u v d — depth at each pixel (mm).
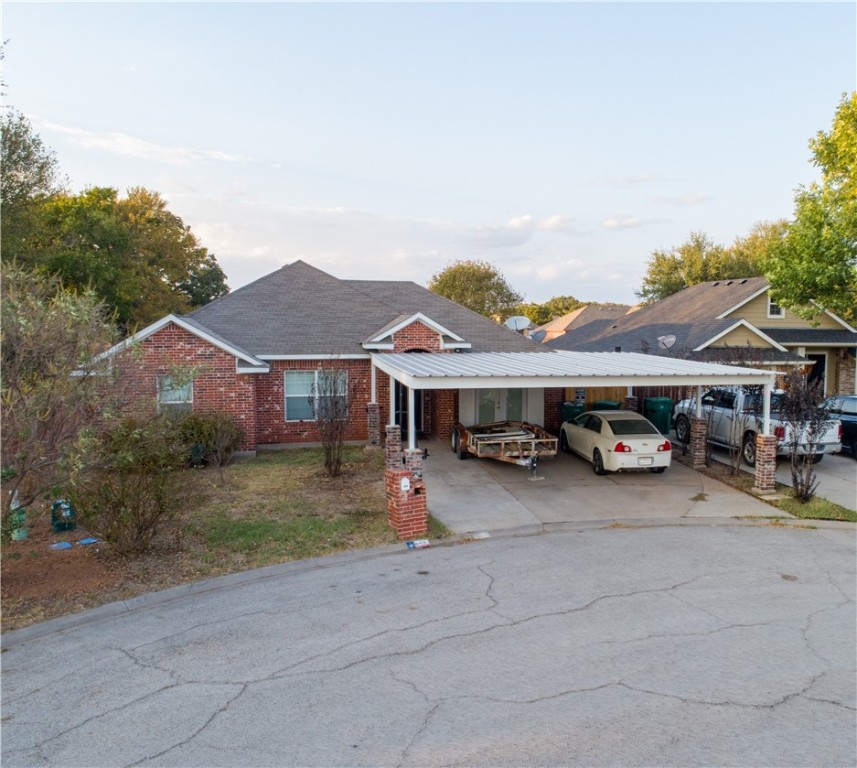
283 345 19453
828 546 10219
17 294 7805
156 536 10320
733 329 24609
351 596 8156
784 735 5098
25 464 7695
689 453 17672
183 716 5449
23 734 5211
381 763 4770
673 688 5820
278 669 6262
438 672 6148
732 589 8320
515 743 4992
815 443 12945
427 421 21156
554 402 21234
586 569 9102
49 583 8555
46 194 26250
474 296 52156
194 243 51094
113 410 8344
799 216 20938
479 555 9789
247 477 14867
